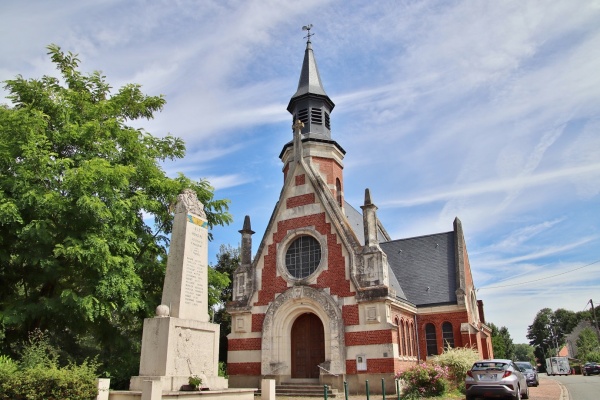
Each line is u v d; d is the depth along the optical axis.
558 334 119.69
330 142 31.61
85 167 17.25
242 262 28.28
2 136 17.59
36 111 17.98
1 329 17.97
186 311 13.78
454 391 21.70
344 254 24.89
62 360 22.81
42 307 17.38
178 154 24.39
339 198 31.70
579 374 59.81
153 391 11.39
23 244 17.91
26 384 12.02
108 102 20.81
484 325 37.03
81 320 19.77
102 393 12.51
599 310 108.75
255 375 25.45
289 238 26.91
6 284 19.48
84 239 17.30
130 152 20.89
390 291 23.61
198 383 12.82
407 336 27.41
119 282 17.70
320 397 21.75
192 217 14.76
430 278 32.06
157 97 23.67
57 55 21.75
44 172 17.17
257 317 26.44
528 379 28.39
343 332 23.64
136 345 22.02
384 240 40.69
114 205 17.94
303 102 32.88
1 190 16.69
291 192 27.92
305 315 25.91
